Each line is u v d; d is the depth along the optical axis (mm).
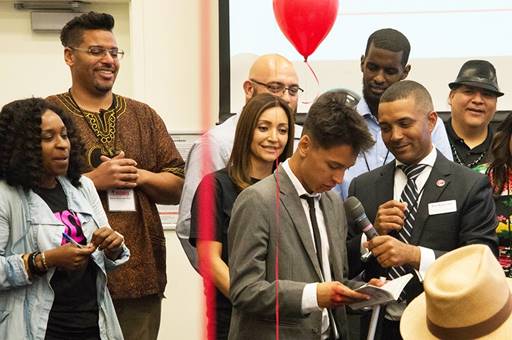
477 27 5395
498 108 5383
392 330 3186
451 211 3252
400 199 3338
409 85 3363
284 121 3529
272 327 2850
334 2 3213
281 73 4078
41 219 3379
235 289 2850
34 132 3416
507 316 2279
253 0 5418
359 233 3275
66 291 3357
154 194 4047
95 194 3686
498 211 3760
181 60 5637
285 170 2975
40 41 5762
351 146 2830
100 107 4090
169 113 5660
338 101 2902
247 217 2873
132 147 4082
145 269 3955
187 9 5637
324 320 2941
